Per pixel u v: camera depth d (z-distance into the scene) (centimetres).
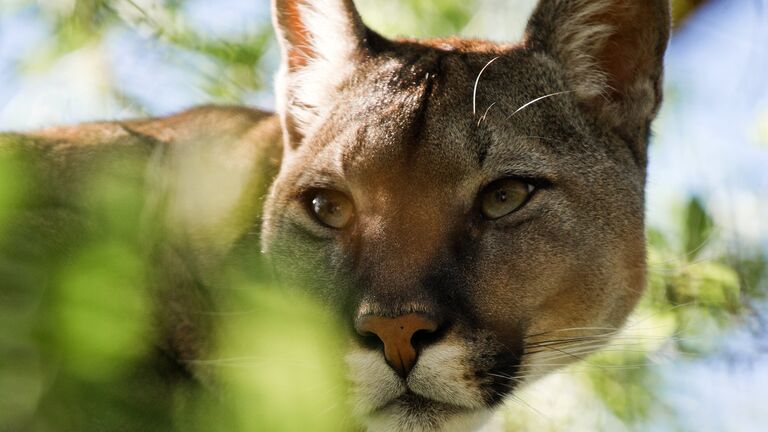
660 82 1142
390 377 947
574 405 1362
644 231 1140
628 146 1131
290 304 716
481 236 993
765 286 1388
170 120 1205
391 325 924
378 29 1528
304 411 695
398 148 987
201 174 1094
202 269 1041
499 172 1011
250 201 1119
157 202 898
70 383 596
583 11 1124
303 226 1031
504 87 1063
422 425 976
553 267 1020
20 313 563
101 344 583
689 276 1355
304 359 698
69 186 1055
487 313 980
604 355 1348
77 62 1187
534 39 1118
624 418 1356
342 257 997
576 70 1119
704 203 1362
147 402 793
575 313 1055
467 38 1224
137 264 630
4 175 617
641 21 1127
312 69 1138
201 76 1259
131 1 1182
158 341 980
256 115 1230
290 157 1102
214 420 780
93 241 650
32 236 794
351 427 1016
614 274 1081
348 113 1048
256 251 1088
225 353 873
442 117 1012
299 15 1152
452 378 959
